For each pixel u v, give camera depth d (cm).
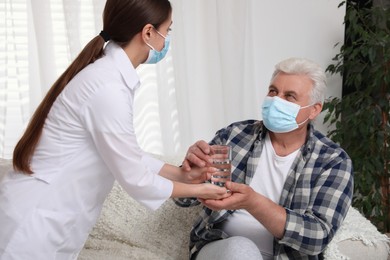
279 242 149
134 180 129
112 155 126
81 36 248
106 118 123
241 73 267
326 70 273
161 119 261
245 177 168
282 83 163
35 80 252
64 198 132
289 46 277
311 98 161
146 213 192
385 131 263
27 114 253
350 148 272
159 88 258
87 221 139
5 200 130
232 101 269
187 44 269
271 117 160
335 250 156
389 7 272
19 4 244
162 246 188
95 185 136
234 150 174
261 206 142
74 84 127
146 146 266
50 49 243
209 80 273
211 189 138
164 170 161
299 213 151
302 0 271
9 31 244
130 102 130
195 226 175
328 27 276
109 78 126
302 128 165
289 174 161
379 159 268
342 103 267
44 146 130
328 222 147
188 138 267
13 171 137
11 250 127
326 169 158
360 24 267
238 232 167
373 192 273
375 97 267
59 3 246
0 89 247
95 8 243
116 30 132
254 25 272
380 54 254
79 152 130
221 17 261
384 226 284
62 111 127
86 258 176
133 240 189
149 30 133
